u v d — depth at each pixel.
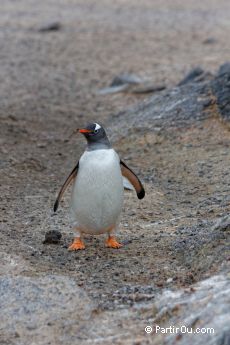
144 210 23.17
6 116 35.69
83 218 19.19
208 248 18.02
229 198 23.06
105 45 56.28
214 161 27.06
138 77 45.06
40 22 65.50
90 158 18.64
